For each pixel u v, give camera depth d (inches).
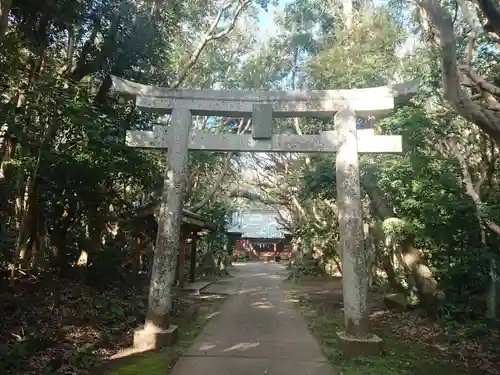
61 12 366.9
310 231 884.6
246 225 2017.7
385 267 529.0
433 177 378.3
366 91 319.0
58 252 433.1
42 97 301.9
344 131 315.3
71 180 373.1
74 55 446.0
